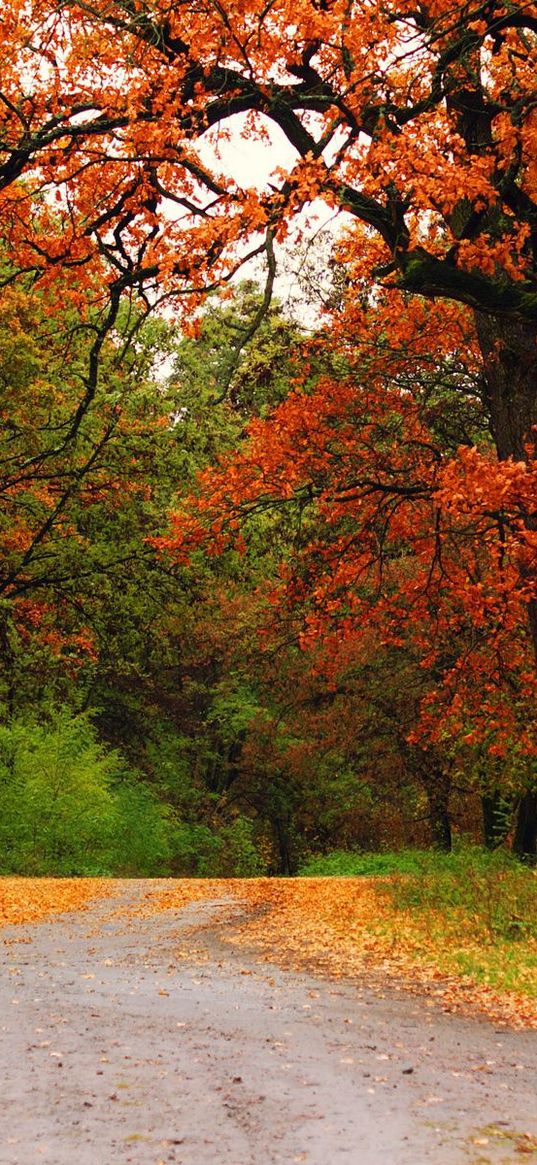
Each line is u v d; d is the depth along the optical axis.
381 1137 5.04
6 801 31.70
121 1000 8.83
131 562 24.92
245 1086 5.89
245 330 11.59
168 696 44.03
